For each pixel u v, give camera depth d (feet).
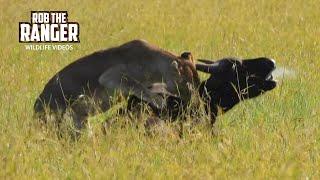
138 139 82.28
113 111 94.27
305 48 140.77
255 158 76.07
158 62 91.81
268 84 92.02
